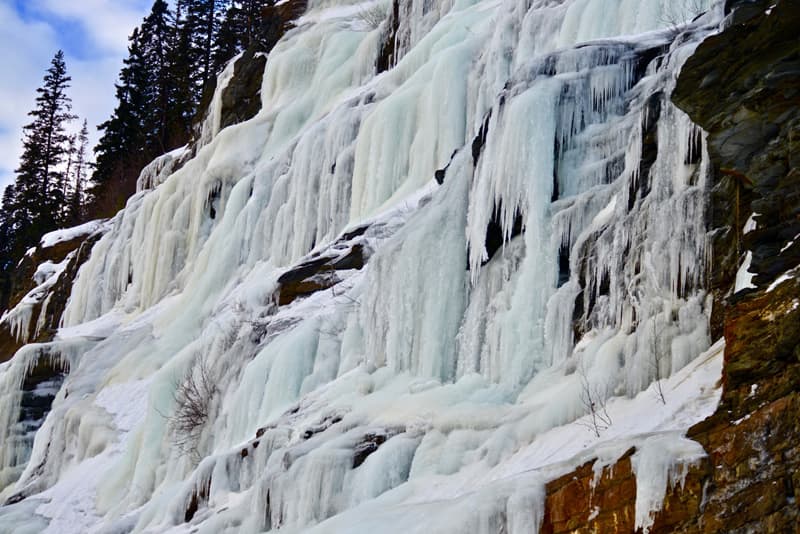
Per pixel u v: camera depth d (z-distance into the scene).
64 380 40.06
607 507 13.26
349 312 26.11
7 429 39.16
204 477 23.39
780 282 13.02
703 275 16.33
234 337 29.73
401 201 30.34
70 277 49.50
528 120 20.88
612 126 20.88
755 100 14.21
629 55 21.50
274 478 20.03
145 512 25.47
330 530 17.06
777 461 11.95
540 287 19.73
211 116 51.16
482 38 31.25
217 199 42.34
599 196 19.64
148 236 44.16
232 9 73.38
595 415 16.34
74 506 30.66
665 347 16.28
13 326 50.19
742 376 12.88
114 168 75.94
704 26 19.62
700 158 16.97
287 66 46.25
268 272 36.00
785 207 13.88
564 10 28.12
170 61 75.25
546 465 14.84
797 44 14.14
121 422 33.69
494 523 14.41
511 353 19.66
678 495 12.52
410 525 15.63
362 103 35.59
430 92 31.06
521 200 20.69
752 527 11.92
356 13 48.56
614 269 17.94
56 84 84.38
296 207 35.69
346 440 19.59
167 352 35.78
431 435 18.73
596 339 17.89
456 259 22.02
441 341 21.59
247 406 26.20
